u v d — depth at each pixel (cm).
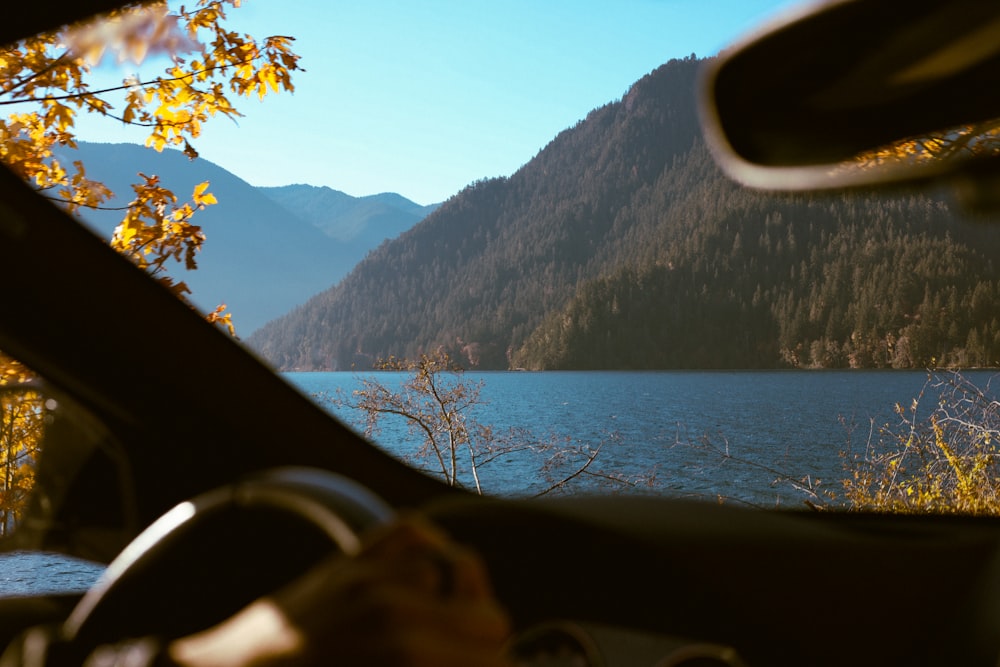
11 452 183
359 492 72
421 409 566
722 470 566
